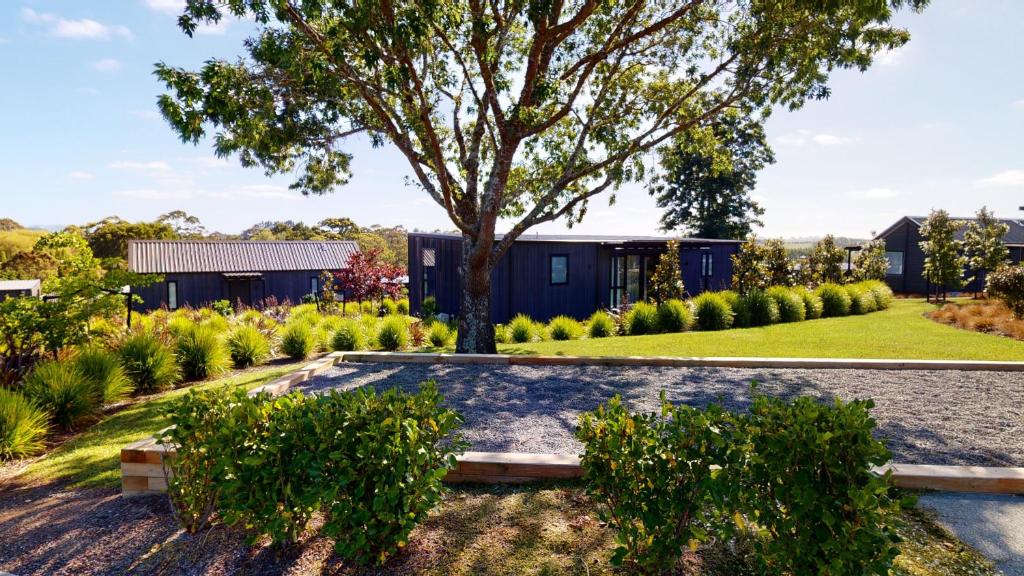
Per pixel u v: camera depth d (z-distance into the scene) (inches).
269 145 354.6
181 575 108.3
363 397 117.5
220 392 124.5
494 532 118.0
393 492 100.0
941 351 360.2
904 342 401.1
